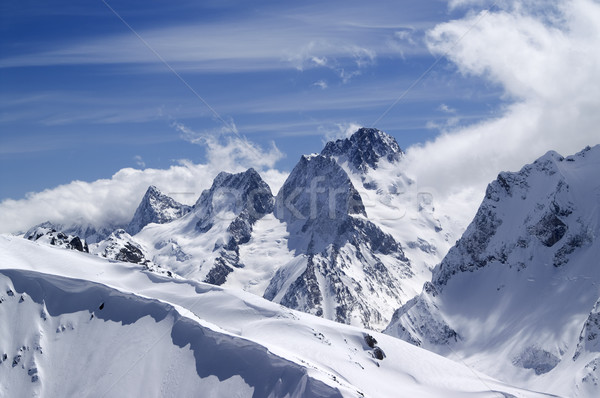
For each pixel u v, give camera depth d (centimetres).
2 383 15650
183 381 14812
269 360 14450
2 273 17562
